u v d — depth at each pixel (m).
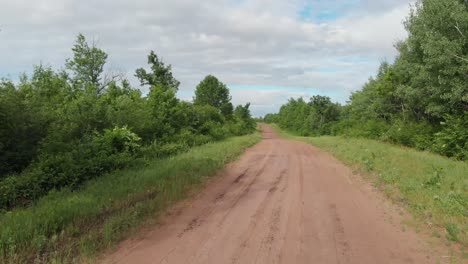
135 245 5.71
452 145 16.89
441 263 4.98
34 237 5.61
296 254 5.30
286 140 36.06
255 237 6.04
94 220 6.76
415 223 6.65
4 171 10.82
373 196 8.95
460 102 18.17
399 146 21.91
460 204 7.24
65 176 10.03
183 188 9.40
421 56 20.33
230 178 11.58
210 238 6.01
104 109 15.88
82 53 28.11
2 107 10.92
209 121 29.45
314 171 13.13
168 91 23.80
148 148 15.69
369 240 5.87
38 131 12.01
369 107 31.20
